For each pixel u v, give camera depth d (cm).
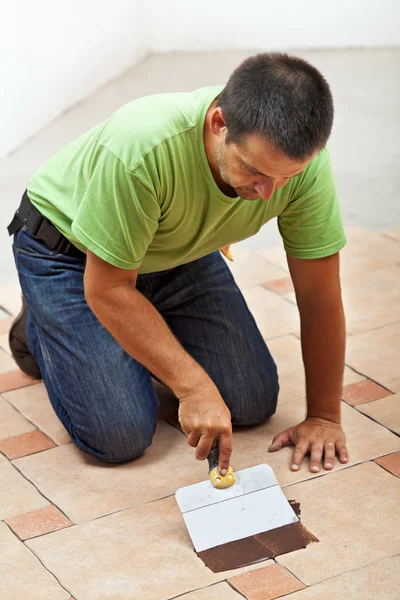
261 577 170
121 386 209
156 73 645
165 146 168
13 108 470
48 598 166
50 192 207
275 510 185
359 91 593
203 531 179
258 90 148
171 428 227
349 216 385
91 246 170
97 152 179
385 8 701
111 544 181
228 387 220
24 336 242
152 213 172
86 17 567
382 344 266
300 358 262
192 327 227
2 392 247
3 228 378
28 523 189
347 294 302
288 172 152
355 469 205
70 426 214
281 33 711
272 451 213
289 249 198
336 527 184
